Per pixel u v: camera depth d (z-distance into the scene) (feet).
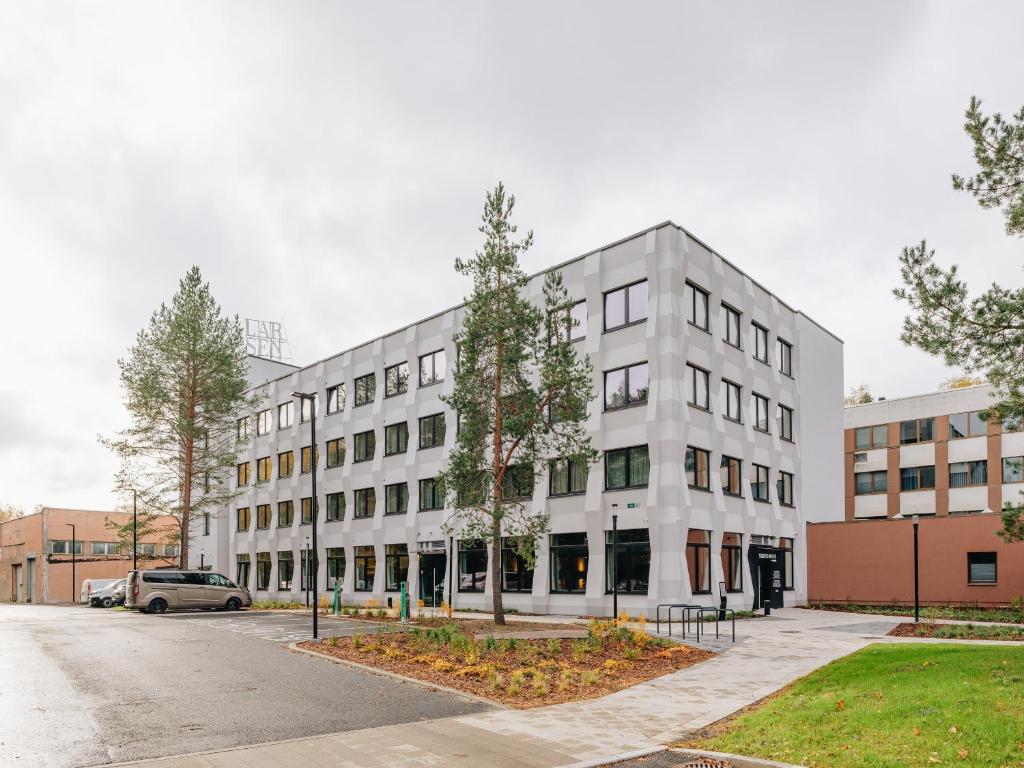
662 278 97.60
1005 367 48.06
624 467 98.12
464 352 79.92
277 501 172.65
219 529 195.42
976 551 104.27
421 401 133.18
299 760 28.76
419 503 130.41
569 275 109.50
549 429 77.82
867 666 45.91
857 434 177.17
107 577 240.53
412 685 45.27
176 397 142.41
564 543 103.14
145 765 28.09
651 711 37.65
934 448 163.12
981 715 29.73
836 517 137.69
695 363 100.53
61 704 40.14
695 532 96.12
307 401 167.84
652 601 90.02
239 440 150.00
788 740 29.68
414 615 97.91
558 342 79.71
